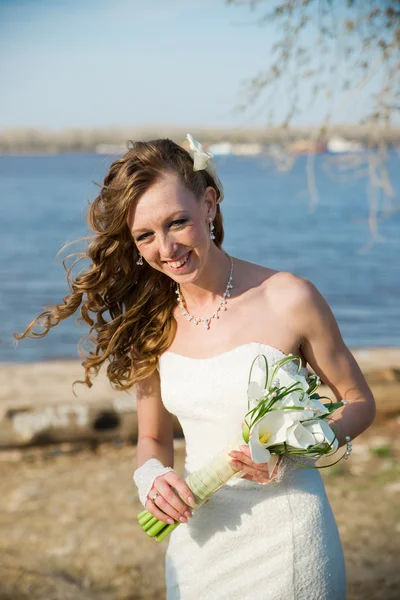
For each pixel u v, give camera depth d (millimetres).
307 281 2676
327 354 2635
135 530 5227
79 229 32094
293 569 2564
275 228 33625
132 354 2803
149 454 2822
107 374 2922
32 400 7312
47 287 18109
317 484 2668
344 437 2562
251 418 2363
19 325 14273
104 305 2920
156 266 2576
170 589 2777
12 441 6672
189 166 2537
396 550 4801
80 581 4555
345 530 5086
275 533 2592
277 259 23609
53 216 39406
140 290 2793
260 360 2564
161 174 2477
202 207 2553
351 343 13430
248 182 90875
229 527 2639
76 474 6289
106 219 2625
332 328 2635
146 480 2578
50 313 2953
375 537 4980
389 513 5320
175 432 6828
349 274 20609
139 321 2809
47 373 8664
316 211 43844
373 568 4605
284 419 2332
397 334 14000
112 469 6383
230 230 32531
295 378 2371
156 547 4988
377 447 6590
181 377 2670
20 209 44750
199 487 2494
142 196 2480
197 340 2686
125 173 2482
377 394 7168
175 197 2465
